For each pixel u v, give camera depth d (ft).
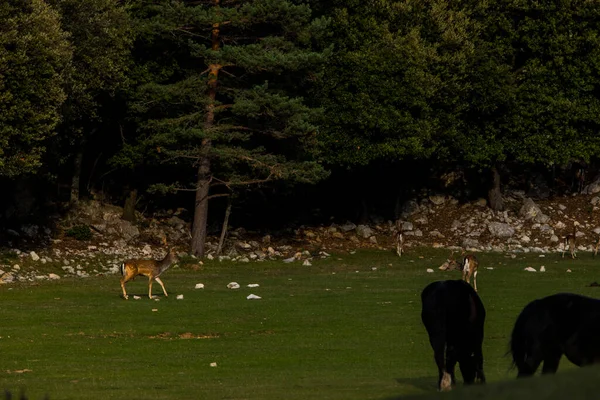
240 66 209.05
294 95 227.61
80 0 193.26
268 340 104.06
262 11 202.69
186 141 208.44
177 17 205.26
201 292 150.82
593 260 205.46
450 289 65.31
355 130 229.25
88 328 113.19
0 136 168.04
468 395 29.27
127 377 81.25
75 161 221.46
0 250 187.83
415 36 228.02
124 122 227.20
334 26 233.14
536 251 230.68
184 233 232.53
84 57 195.11
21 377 81.46
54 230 210.59
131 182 241.55
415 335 106.83
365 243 240.12
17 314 124.57
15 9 172.76
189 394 69.92
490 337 102.32
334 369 84.64
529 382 29.68
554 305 58.39
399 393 66.80
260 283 165.78
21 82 170.91
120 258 201.57
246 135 208.33
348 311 127.24
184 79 220.84
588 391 28.40
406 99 227.20
